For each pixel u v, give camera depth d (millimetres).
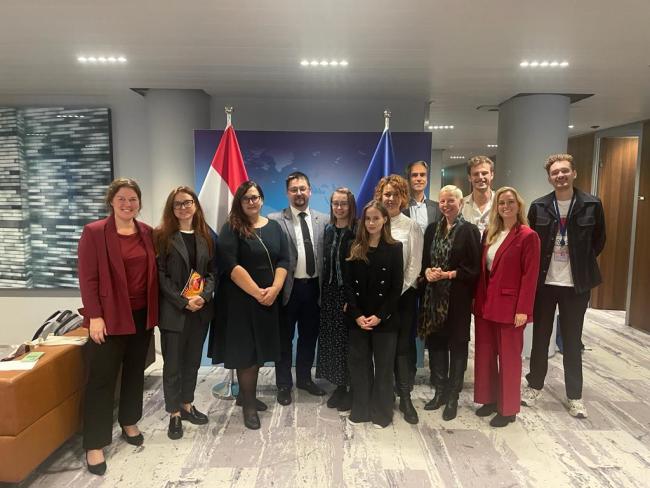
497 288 2557
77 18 2305
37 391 2068
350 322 2609
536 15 2242
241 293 2545
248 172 3727
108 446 2432
